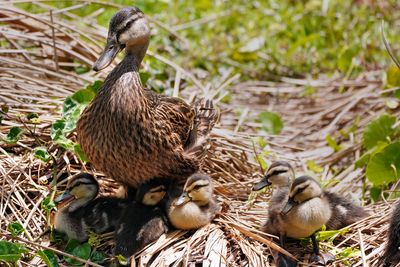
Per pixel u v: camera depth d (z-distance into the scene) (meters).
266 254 11.21
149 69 16.17
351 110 16.98
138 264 10.84
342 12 20.06
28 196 11.90
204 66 18.89
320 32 19.73
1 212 11.53
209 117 13.03
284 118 17.23
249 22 20.23
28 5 18.08
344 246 11.53
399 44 19.34
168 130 11.52
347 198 12.37
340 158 15.34
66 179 12.23
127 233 11.02
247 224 11.71
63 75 15.05
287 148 15.80
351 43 19.31
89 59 15.93
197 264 10.89
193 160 11.77
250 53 19.22
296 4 20.75
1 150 12.43
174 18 20.06
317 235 11.47
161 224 11.23
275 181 11.88
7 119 13.06
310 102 17.73
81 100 12.88
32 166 12.27
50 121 13.01
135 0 19.78
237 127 15.22
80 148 12.05
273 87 18.42
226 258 11.02
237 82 18.48
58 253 10.94
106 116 11.23
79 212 11.27
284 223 11.12
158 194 11.35
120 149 11.26
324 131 16.50
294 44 18.77
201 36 19.78
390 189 13.55
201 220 11.33
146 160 11.36
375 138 14.82
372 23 19.59
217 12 20.64
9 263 10.63
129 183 11.73
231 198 12.88
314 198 10.98
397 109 16.50
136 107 11.22
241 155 13.79
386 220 11.89
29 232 11.36
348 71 18.23
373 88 17.52
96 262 10.87
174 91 15.30
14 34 15.27
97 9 19.02
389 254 10.92
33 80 14.44
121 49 11.54
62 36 16.09
